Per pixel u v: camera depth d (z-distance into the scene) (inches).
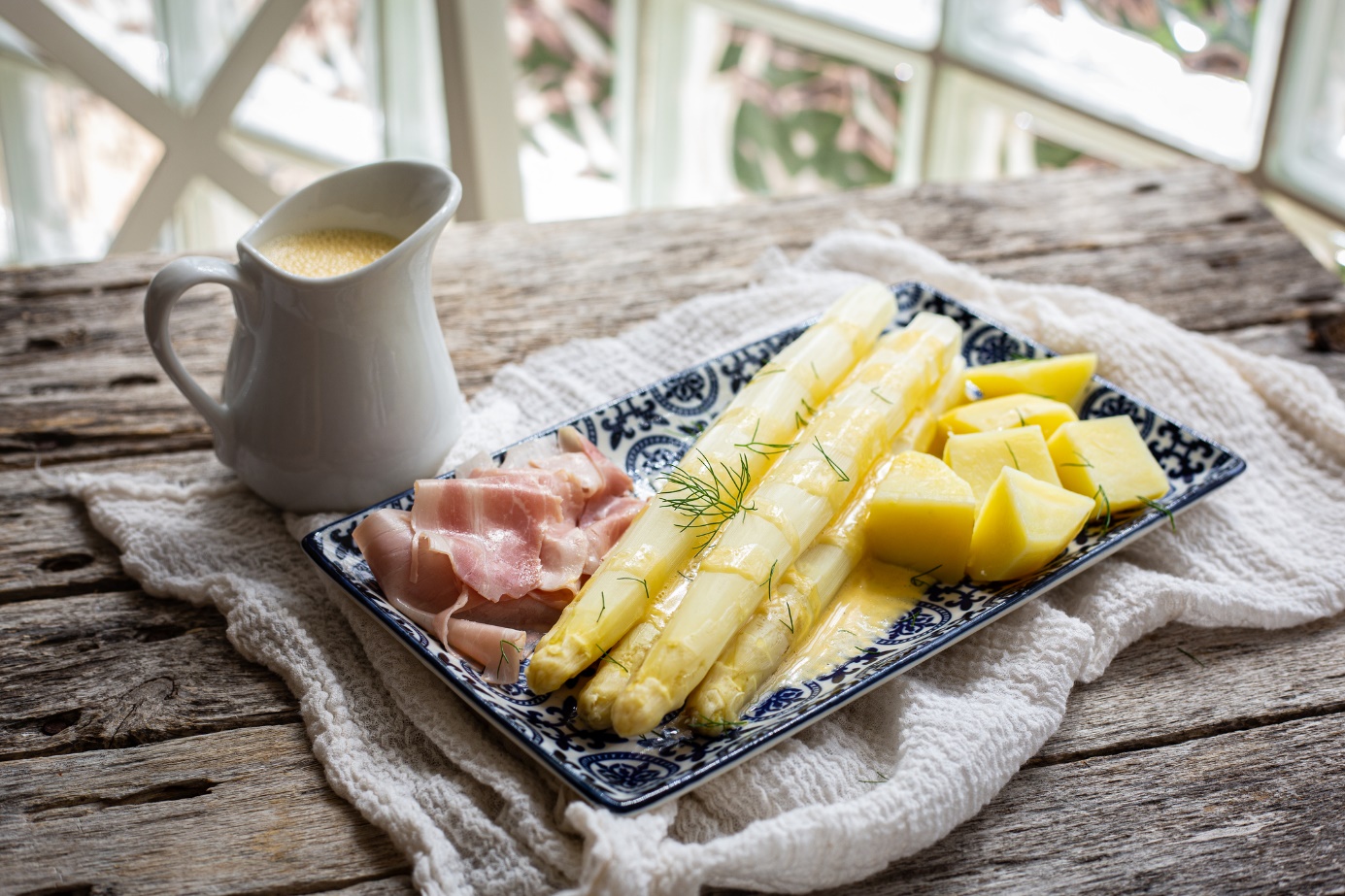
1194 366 26.5
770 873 19.7
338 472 23.5
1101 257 30.3
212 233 47.6
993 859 20.3
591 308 28.8
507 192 46.1
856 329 25.7
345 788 20.7
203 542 23.6
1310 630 23.0
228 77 42.8
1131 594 22.6
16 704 21.6
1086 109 40.1
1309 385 26.4
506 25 42.3
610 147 51.6
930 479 23.0
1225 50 36.9
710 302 28.2
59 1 41.7
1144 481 23.8
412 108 45.0
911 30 42.8
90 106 45.6
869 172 47.9
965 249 30.6
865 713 21.7
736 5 45.3
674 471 23.1
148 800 20.7
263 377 23.0
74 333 27.7
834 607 22.9
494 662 21.5
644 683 20.5
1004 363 26.0
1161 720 21.8
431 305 23.6
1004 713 21.1
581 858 19.9
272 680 22.1
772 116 48.2
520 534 22.5
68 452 25.3
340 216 24.0
